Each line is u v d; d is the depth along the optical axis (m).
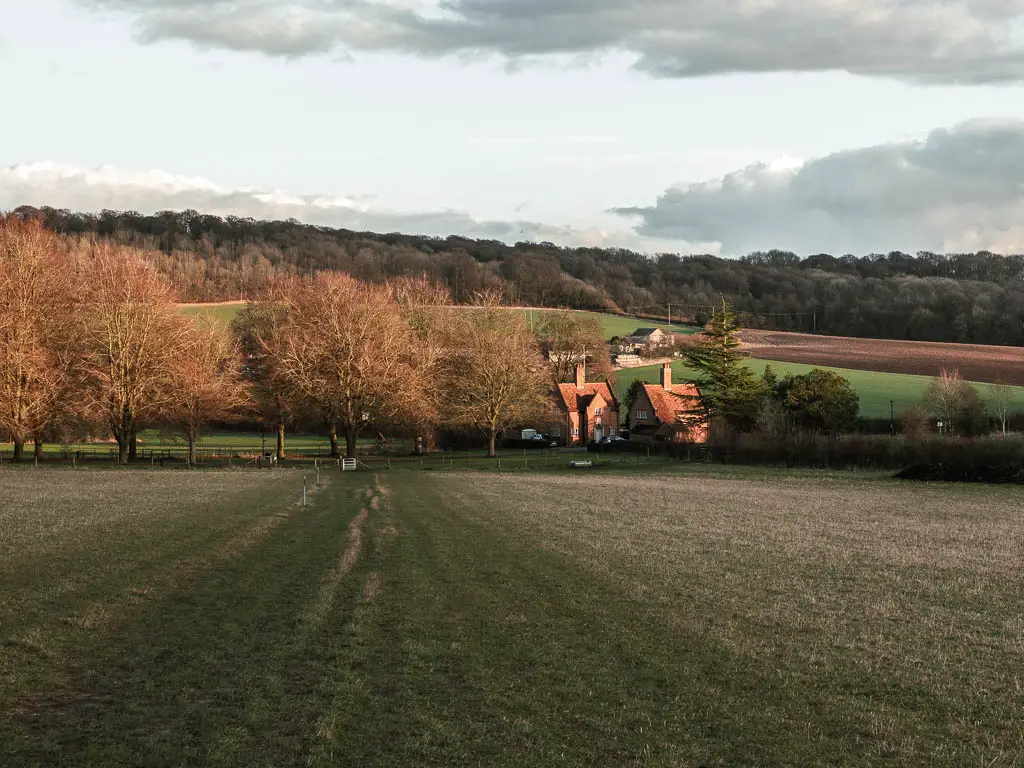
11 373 63.62
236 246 198.38
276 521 31.61
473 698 12.83
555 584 20.78
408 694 12.88
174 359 70.75
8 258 65.25
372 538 27.72
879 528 33.00
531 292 197.75
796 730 11.99
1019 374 129.50
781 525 33.34
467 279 188.50
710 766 10.80
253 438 113.25
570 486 51.81
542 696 13.02
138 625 16.12
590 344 124.12
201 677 13.33
